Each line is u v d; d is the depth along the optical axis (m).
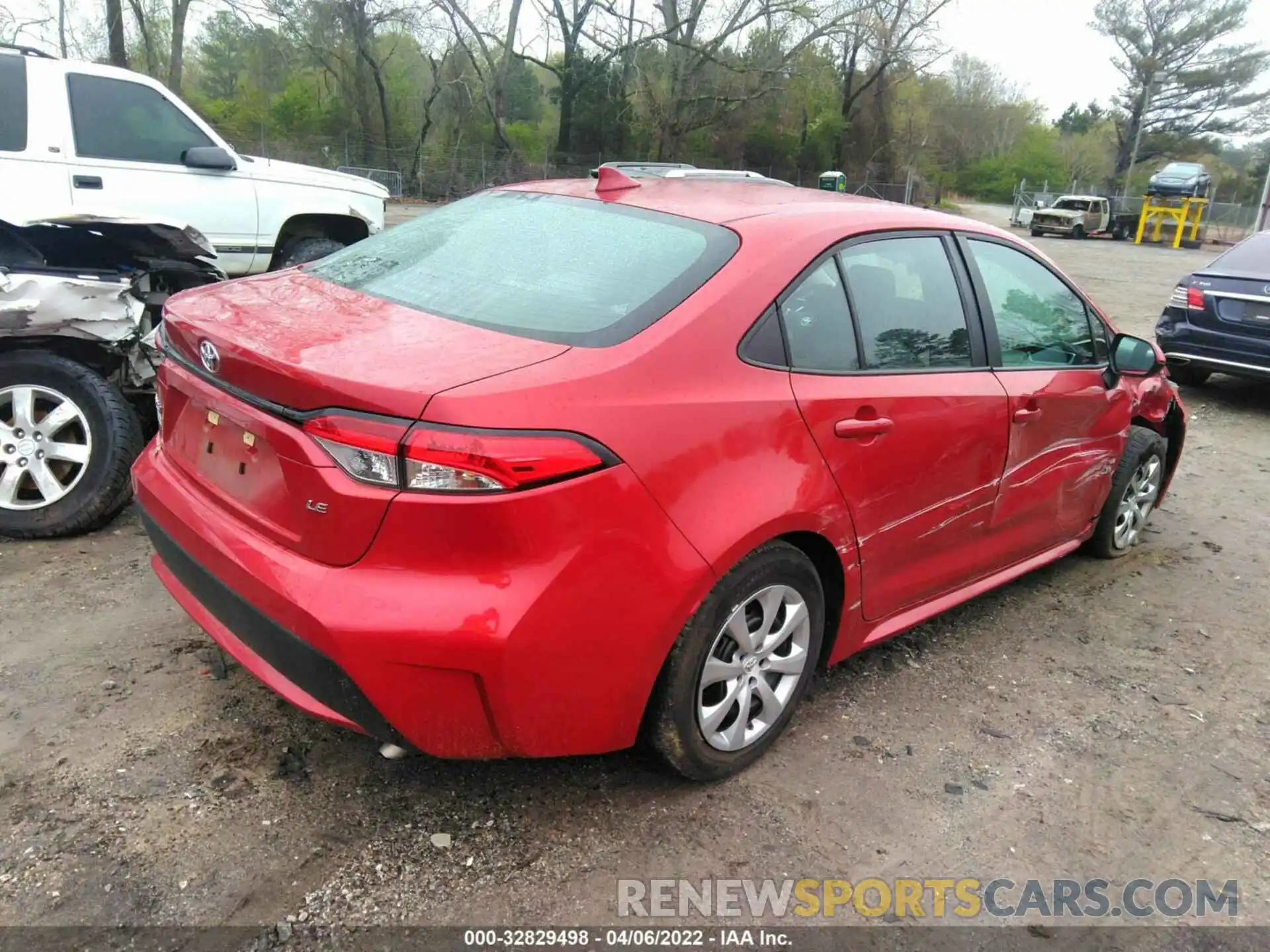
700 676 2.60
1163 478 5.14
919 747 3.14
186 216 7.09
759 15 35.34
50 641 3.33
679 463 2.40
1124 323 12.57
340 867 2.43
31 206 6.37
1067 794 2.96
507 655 2.19
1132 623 4.16
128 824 2.51
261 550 2.37
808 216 3.01
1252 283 8.02
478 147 39.62
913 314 3.21
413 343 2.39
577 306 2.58
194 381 2.63
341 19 38.22
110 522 4.34
